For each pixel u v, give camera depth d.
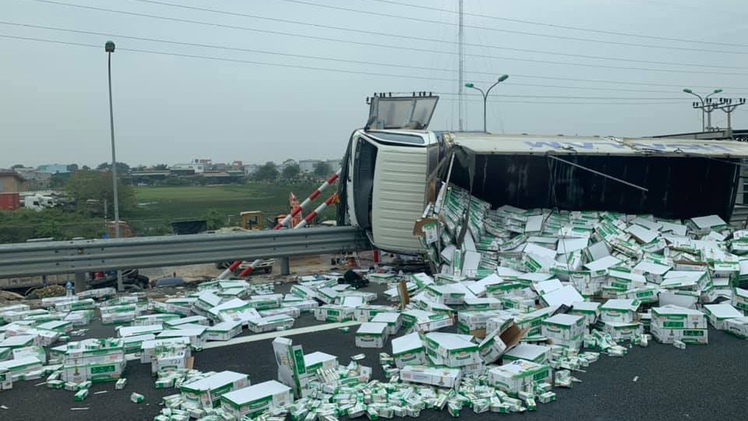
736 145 10.27
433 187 8.34
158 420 3.94
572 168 10.41
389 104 10.59
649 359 5.24
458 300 6.57
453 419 3.99
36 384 4.80
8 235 12.95
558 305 6.28
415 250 8.89
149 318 6.49
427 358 4.96
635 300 6.43
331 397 4.29
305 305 7.14
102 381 4.79
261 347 5.69
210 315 6.65
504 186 10.45
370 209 9.30
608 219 9.65
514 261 8.20
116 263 8.24
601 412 4.07
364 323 5.96
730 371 4.90
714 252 8.09
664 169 10.66
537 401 4.28
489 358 4.90
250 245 9.06
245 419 3.91
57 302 7.43
